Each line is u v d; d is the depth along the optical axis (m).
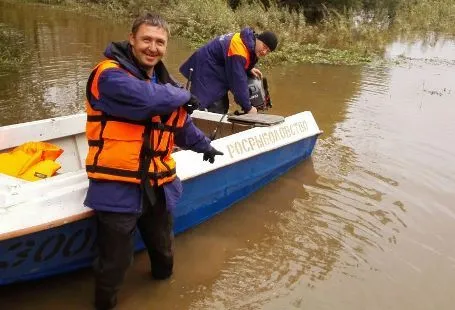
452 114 7.50
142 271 3.59
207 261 3.74
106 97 2.68
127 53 2.81
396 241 4.10
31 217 2.93
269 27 14.38
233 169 4.34
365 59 11.62
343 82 9.30
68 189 3.12
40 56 9.66
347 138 6.29
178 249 3.88
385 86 9.12
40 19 14.80
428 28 18.02
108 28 13.98
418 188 5.00
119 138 2.74
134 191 2.85
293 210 4.52
